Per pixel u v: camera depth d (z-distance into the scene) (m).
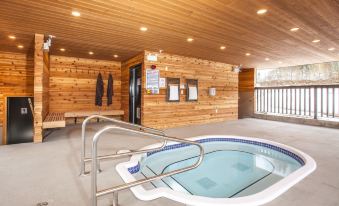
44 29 3.82
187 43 4.83
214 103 7.30
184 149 4.37
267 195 1.92
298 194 2.02
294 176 2.38
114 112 6.75
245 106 9.24
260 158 4.12
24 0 2.66
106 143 4.02
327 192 2.07
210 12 3.06
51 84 6.19
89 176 2.42
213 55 6.25
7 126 3.94
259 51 5.64
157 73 5.75
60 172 2.54
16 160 2.97
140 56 5.82
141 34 4.11
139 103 6.35
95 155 1.49
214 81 7.29
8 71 5.97
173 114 6.21
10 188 2.11
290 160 3.78
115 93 7.32
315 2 2.73
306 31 3.94
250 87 9.05
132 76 6.59
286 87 7.70
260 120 7.79
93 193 1.50
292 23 3.52
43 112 4.40
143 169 3.36
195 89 6.65
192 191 2.79
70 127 5.91
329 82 7.72
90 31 3.92
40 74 4.10
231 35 4.20
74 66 6.54
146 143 4.03
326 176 2.48
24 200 1.88
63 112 6.19
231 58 6.76
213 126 6.38
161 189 2.02
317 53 5.92
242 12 3.06
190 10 2.98
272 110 8.22
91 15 3.16
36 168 2.67
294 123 6.99
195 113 6.75
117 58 6.70
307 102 7.24
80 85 6.65
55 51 5.69
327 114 6.65
